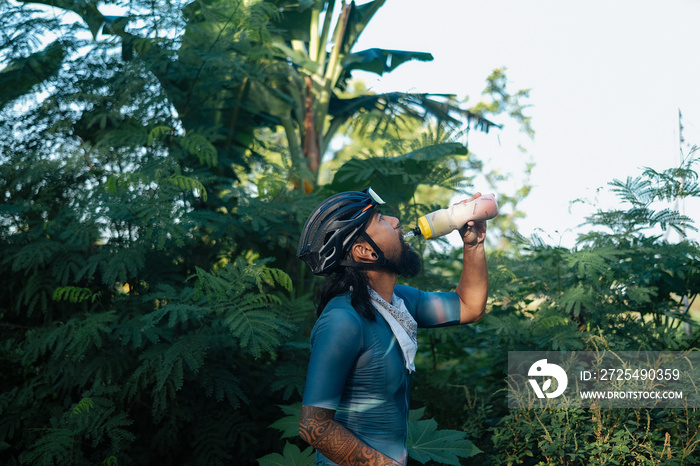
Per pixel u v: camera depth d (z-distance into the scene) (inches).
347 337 63.1
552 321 122.5
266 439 131.6
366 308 65.8
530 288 139.6
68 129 140.3
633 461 97.5
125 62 145.0
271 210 141.0
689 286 135.9
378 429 65.6
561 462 97.3
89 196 129.6
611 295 127.8
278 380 124.7
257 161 184.2
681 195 129.7
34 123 140.3
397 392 66.7
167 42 145.3
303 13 204.4
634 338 124.6
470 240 77.4
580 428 102.5
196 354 109.0
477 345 159.8
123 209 118.6
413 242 152.3
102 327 108.6
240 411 134.4
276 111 191.9
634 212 135.3
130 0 143.2
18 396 125.0
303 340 131.5
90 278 120.5
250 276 108.3
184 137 139.8
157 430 127.1
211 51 152.0
